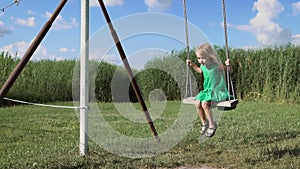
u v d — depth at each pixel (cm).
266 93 1480
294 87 1435
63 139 689
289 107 1260
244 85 1535
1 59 1393
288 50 1480
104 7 535
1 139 688
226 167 505
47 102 1402
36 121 904
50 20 486
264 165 504
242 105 1316
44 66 1466
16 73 466
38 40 477
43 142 663
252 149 601
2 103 1266
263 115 1045
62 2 493
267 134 736
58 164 489
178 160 529
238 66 1543
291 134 745
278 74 1466
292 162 523
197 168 502
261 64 1499
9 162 507
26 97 1366
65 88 1458
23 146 626
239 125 849
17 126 829
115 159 527
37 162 499
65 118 964
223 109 535
